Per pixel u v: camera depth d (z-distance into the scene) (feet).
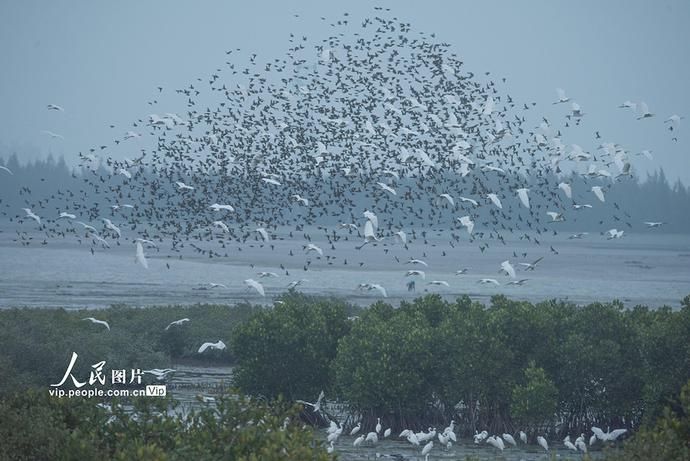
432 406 164.66
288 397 165.78
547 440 158.81
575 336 158.61
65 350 176.04
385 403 157.17
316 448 87.25
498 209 219.61
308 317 171.63
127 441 87.76
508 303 172.04
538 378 153.99
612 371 156.87
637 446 91.61
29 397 98.53
